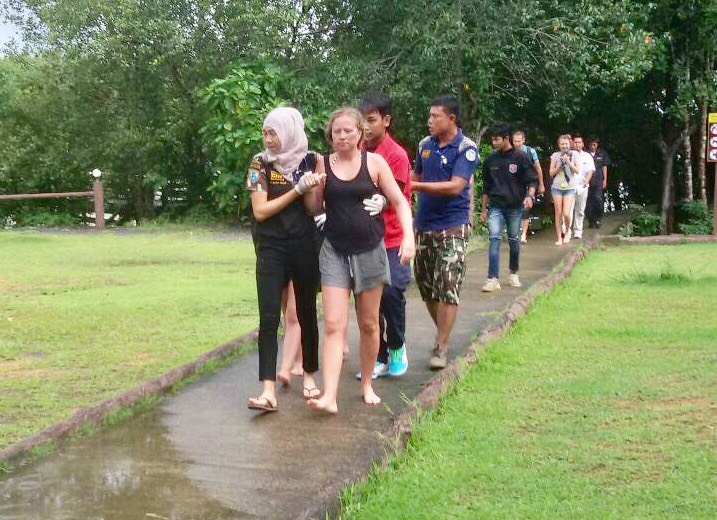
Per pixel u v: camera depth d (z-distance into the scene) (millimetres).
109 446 4402
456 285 5855
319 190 4941
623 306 7973
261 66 18156
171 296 9227
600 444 4211
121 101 20547
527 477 3814
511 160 9117
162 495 3750
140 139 20234
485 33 16031
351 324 7492
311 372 5297
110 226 21203
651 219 19938
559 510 3445
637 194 24109
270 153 4996
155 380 5391
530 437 4336
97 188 19984
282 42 18141
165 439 4504
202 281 10500
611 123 21406
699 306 7875
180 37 18328
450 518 3406
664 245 14602
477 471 3885
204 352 6293
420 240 5984
